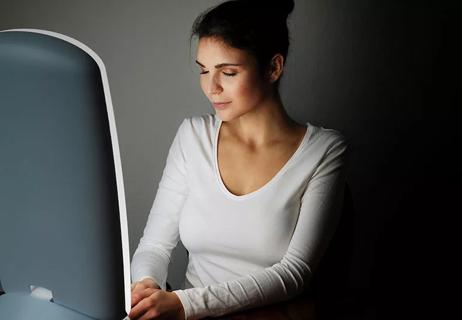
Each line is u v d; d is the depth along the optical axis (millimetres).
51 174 735
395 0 1837
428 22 1849
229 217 1479
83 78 676
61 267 805
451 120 1940
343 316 2123
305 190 1479
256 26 1380
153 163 2092
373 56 1898
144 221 2168
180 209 1562
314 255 1399
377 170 2029
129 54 1980
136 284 1291
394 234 2100
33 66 677
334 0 1854
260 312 1181
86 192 733
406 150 1993
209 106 2000
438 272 2117
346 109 1962
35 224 785
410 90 1924
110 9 1942
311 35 1894
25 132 719
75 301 828
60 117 697
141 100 2023
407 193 2047
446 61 1881
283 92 1954
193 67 1965
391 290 2150
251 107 1445
